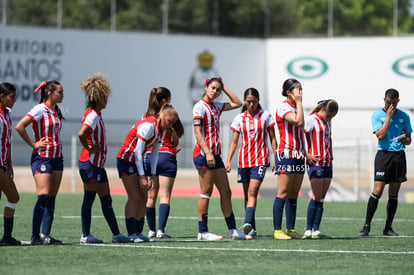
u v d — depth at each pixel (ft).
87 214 105.60
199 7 423.23
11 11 394.73
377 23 425.69
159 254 93.97
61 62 395.75
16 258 89.56
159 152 118.42
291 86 113.09
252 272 80.38
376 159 122.72
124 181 107.65
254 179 116.26
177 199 210.59
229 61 423.23
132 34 411.75
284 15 428.15
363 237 118.93
